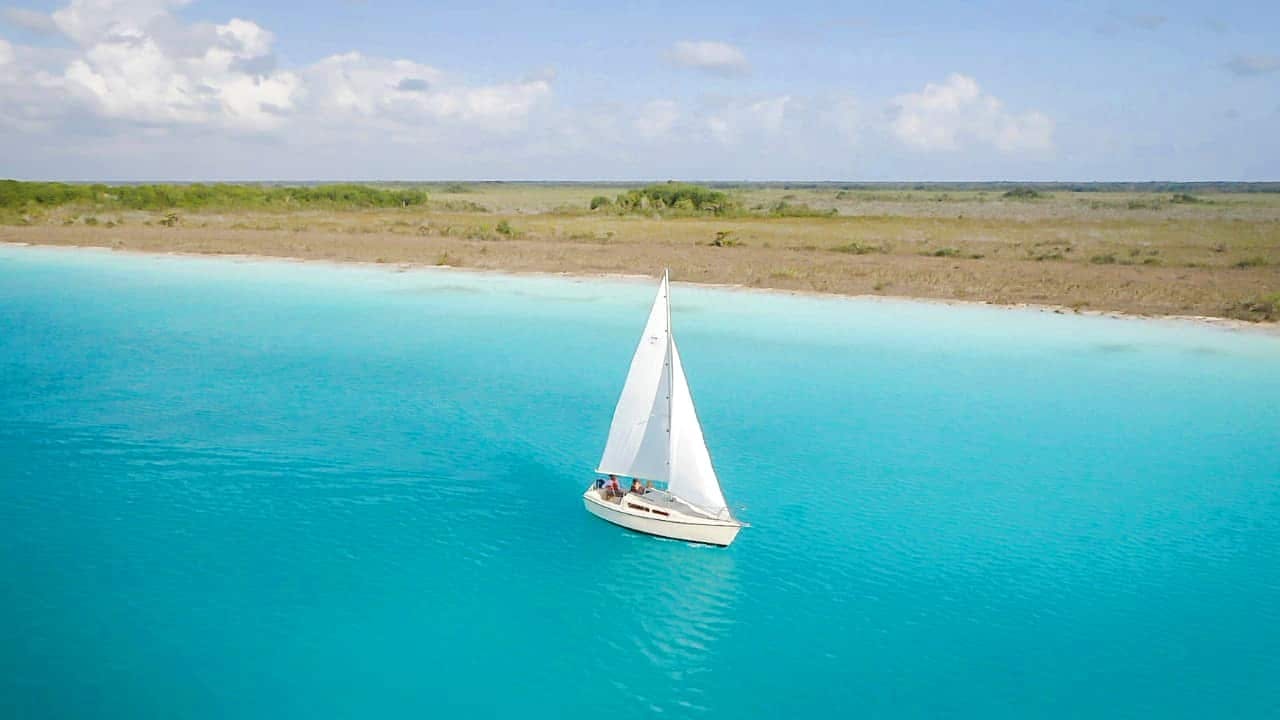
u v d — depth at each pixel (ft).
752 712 61.57
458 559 81.66
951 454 111.96
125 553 81.10
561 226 395.75
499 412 126.52
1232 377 149.89
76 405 125.80
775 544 86.17
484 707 61.31
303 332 178.91
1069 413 129.59
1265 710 62.64
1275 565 83.25
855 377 148.46
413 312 201.46
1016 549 85.81
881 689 64.23
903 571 81.25
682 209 499.51
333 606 73.15
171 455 106.42
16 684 62.08
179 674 63.82
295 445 111.04
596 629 70.95
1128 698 63.72
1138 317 196.75
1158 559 84.23
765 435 118.62
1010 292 223.10
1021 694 64.03
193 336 173.68
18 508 90.38
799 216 472.44
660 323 82.43
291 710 60.44
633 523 87.10
